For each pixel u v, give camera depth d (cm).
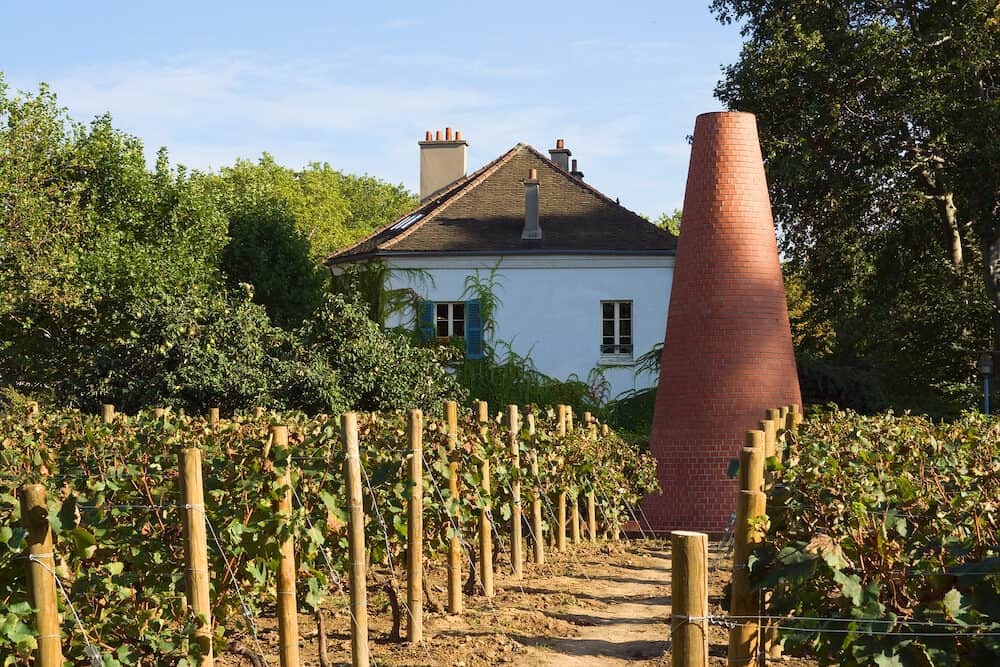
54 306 2414
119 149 2752
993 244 2753
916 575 503
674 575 413
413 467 840
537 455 1333
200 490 556
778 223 2942
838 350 3116
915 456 762
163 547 632
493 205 3064
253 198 3838
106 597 584
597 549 1516
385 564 958
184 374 1705
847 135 2580
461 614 961
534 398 2798
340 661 776
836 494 555
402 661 779
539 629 909
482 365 2831
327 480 791
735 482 1664
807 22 2725
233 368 1739
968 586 478
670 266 2839
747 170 1711
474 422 1079
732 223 1695
